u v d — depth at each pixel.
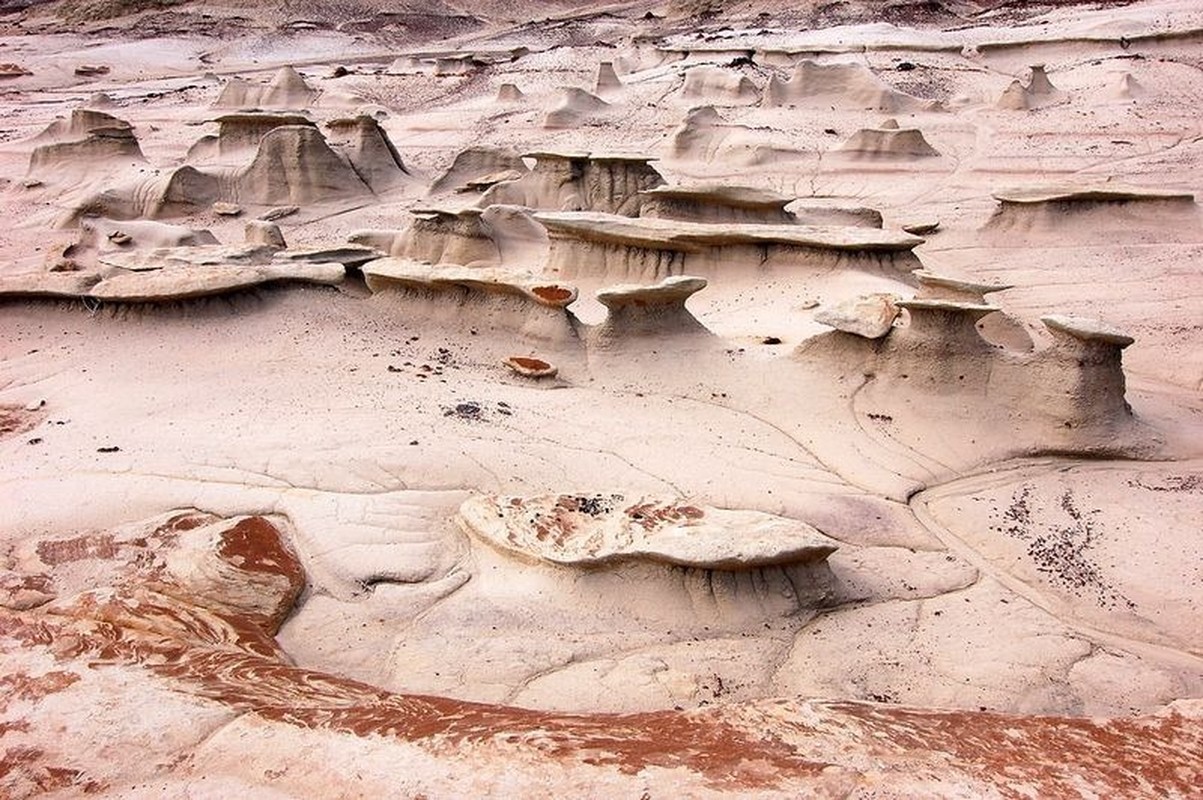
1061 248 22.39
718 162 32.31
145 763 5.32
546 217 18.34
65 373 13.38
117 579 8.38
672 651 8.09
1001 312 15.41
